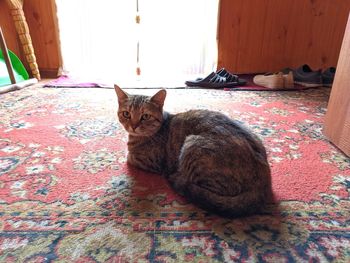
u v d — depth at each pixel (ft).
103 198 3.22
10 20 9.27
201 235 2.68
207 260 2.39
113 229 2.74
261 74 10.38
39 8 9.17
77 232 2.68
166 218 2.91
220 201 2.85
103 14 9.20
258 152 3.17
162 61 9.94
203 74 10.19
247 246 2.55
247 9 9.55
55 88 8.25
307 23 9.91
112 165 4.00
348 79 4.35
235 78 9.00
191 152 3.19
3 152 4.27
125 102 3.92
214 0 9.20
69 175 3.68
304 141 4.94
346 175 3.81
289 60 10.44
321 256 2.46
